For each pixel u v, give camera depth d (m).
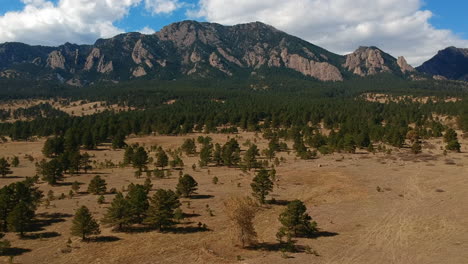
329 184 100.50
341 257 55.84
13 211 61.41
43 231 64.69
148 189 87.12
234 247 59.16
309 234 65.56
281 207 80.94
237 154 135.12
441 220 71.38
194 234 64.06
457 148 147.12
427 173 111.81
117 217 66.06
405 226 68.75
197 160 144.38
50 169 102.50
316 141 169.25
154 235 63.47
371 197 88.19
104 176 114.25
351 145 153.75
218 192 92.38
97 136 176.25
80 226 59.50
